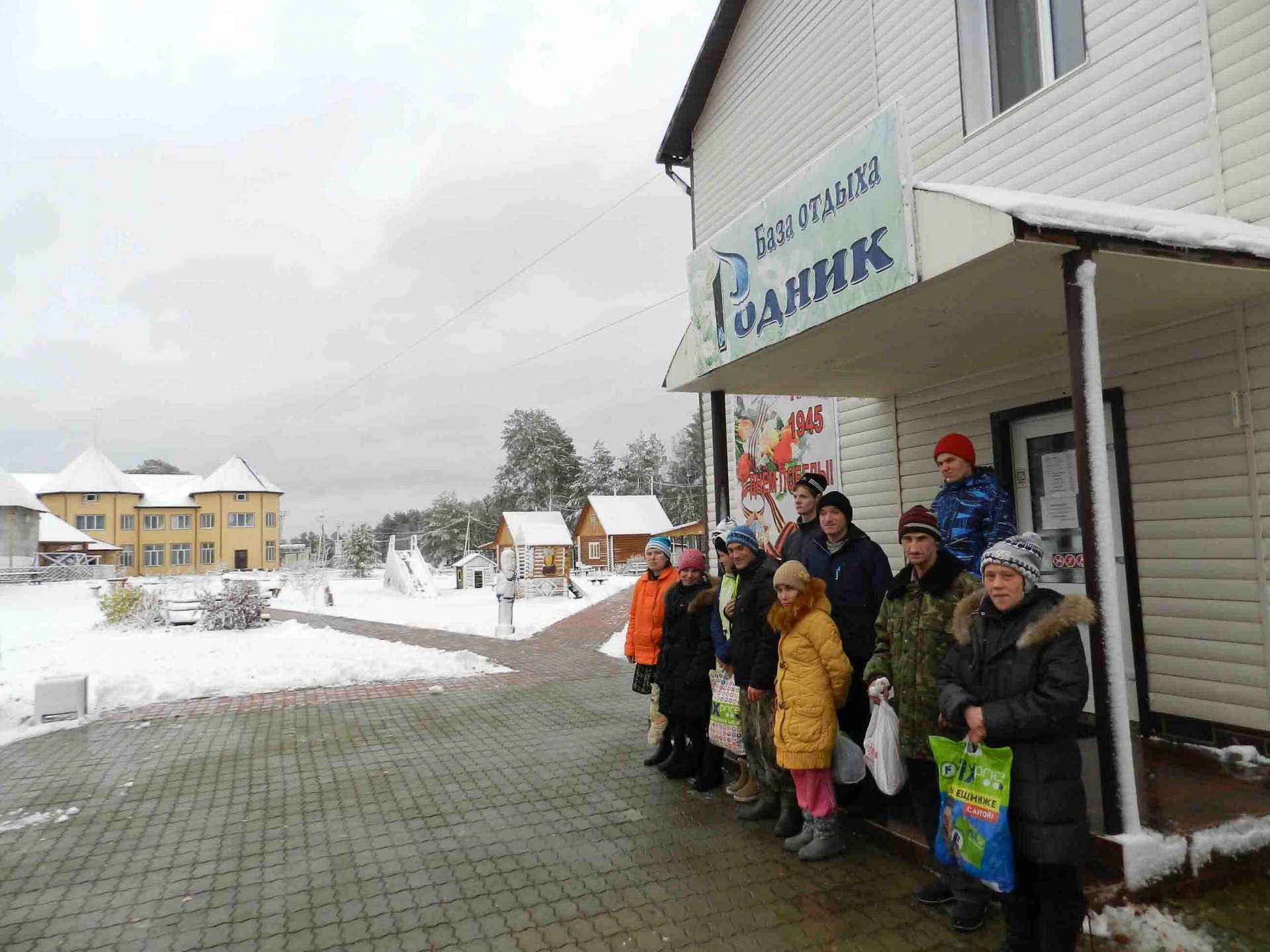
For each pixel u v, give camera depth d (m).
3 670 10.06
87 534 65.12
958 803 2.75
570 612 18.84
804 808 3.79
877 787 4.17
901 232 3.70
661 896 3.47
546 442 84.31
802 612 3.74
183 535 69.38
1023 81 5.89
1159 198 4.71
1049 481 5.53
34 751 6.23
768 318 4.85
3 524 41.81
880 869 3.69
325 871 3.84
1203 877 3.13
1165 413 4.64
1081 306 3.22
